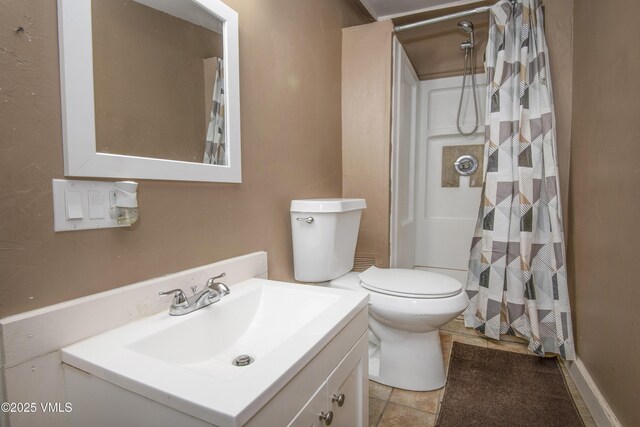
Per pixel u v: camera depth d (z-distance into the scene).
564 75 1.89
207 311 0.89
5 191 0.60
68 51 0.68
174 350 0.79
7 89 0.60
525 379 1.65
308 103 1.71
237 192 1.20
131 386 0.56
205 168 1.03
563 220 1.93
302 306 1.01
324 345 0.72
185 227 0.98
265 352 0.90
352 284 1.60
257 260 1.25
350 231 1.65
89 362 0.62
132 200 0.77
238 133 1.15
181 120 0.96
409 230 2.58
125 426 0.58
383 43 2.03
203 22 1.03
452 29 2.45
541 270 1.87
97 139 0.74
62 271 0.69
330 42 1.95
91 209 0.73
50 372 0.65
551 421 1.35
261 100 1.33
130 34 0.82
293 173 1.57
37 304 0.65
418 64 2.70
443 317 1.47
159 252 0.90
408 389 1.58
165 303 0.89
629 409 1.14
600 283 1.41
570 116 1.89
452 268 2.75
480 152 2.63
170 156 0.92
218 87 1.08
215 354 0.89
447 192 2.75
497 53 1.97
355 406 0.95
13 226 0.62
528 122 1.87
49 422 0.65
